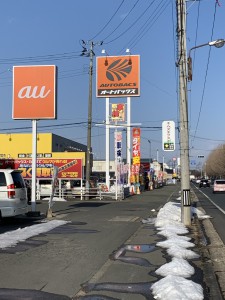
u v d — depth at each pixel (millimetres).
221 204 31328
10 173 15773
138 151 50219
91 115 37406
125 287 7188
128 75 46531
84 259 9508
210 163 161250
